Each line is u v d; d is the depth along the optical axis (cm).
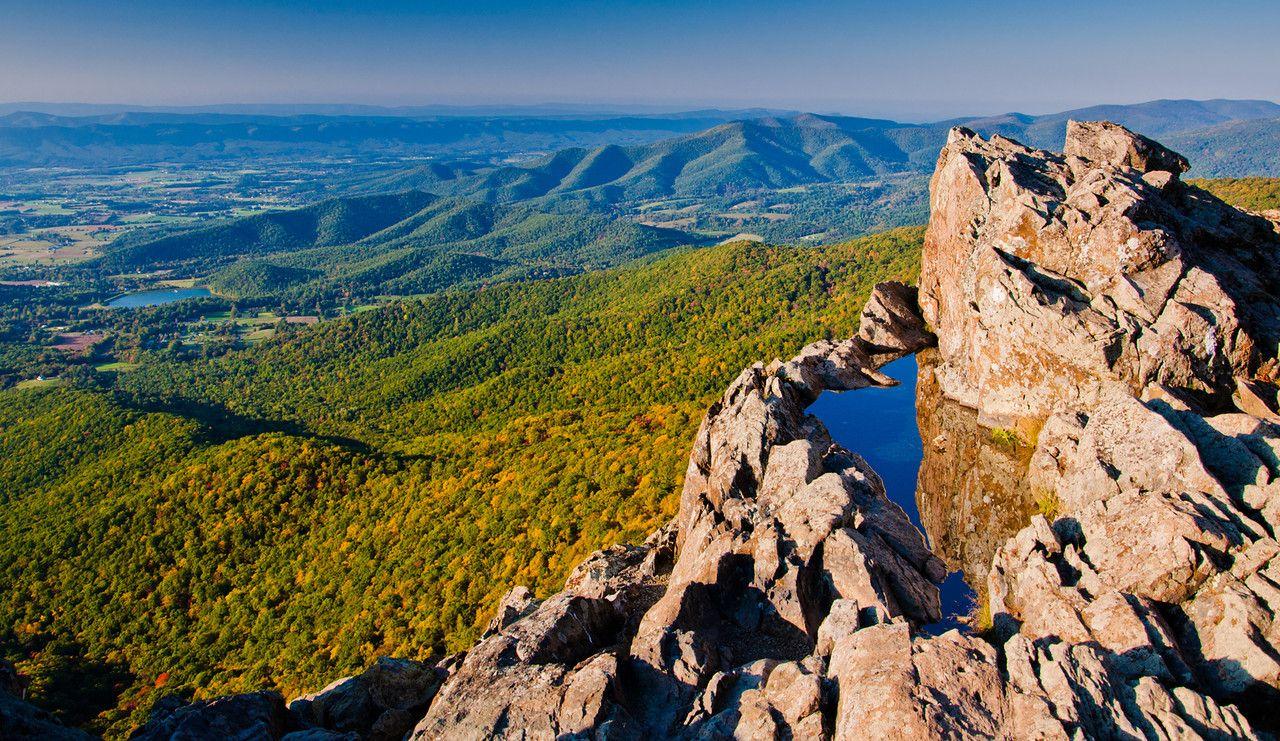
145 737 1362
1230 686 1195
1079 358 2169
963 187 2791
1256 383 1936
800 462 2073
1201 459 1567
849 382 2978
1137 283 2150
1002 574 1664
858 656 1270
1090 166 2661
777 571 1739
